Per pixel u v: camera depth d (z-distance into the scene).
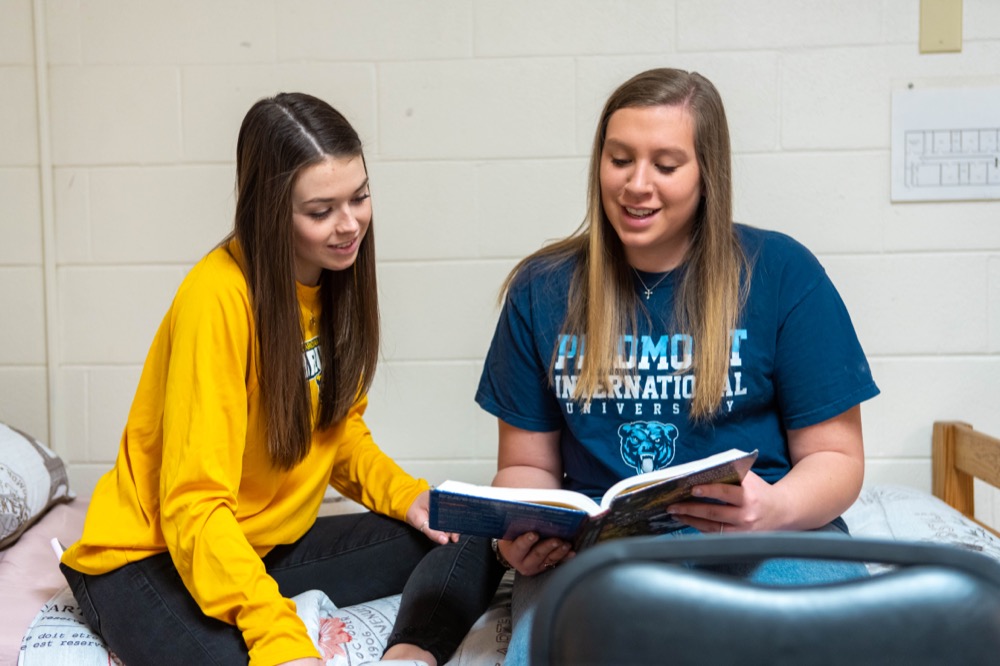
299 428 1.39
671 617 0.67
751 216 2.05
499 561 1.48
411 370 2.12
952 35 1.98
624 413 1.40
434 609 1.37
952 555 0.67
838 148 2.03
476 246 2.08
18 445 1.84
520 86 2.04
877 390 1.39
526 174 2.06
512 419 1.50
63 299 2.12
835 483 1.33
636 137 1.31
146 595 1.32
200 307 1.32
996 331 2.05
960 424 2.04
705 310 1.36
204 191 2.09
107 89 2.07
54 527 1.81
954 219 2.03
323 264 1.40
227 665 1.23
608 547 0.70
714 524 1.24
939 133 2.01
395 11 2.04
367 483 1.65
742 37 2.01
